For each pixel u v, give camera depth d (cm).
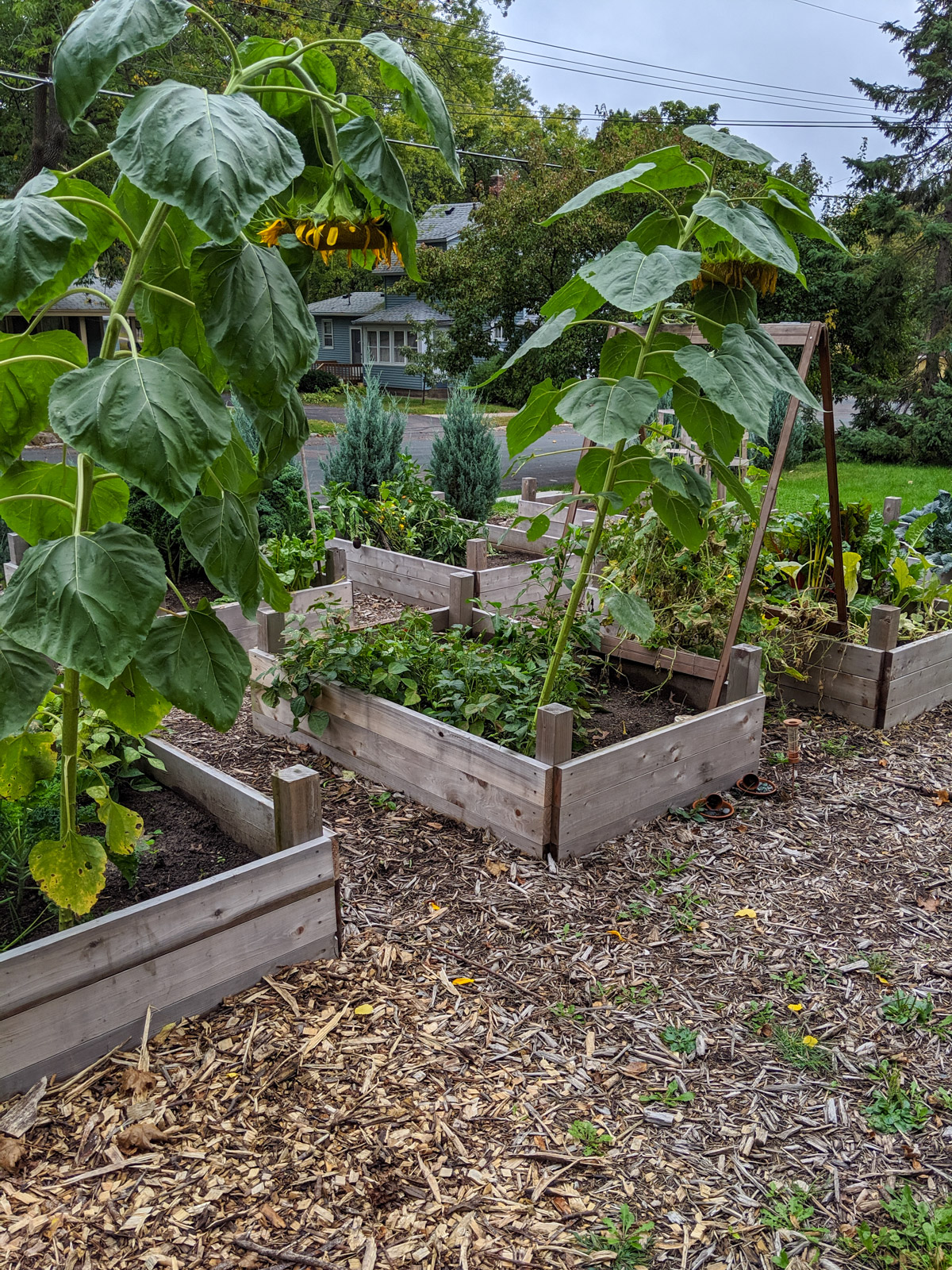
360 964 288
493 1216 203
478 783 365
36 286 179
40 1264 188
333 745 431
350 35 2564
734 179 2053
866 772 443
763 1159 224
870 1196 214
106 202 219
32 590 190
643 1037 265
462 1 3216
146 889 287
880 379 2258
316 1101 233
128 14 184
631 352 360
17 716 195
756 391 290
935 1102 244
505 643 461
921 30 2228
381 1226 199
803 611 507
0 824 281
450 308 2319
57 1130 218
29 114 2236
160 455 183
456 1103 235
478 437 1002
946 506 745
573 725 418
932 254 2250
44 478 244
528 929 312
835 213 2395
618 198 2112
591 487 386
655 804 383
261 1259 190
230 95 192
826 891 344
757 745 425
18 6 1927
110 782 341
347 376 3894
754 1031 270
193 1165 212
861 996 287
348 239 213
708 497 353
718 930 317
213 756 439
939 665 519
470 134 3756
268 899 266
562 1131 229
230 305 195
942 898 343
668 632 488
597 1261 193
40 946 222
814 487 1609
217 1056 244
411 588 704
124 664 188
